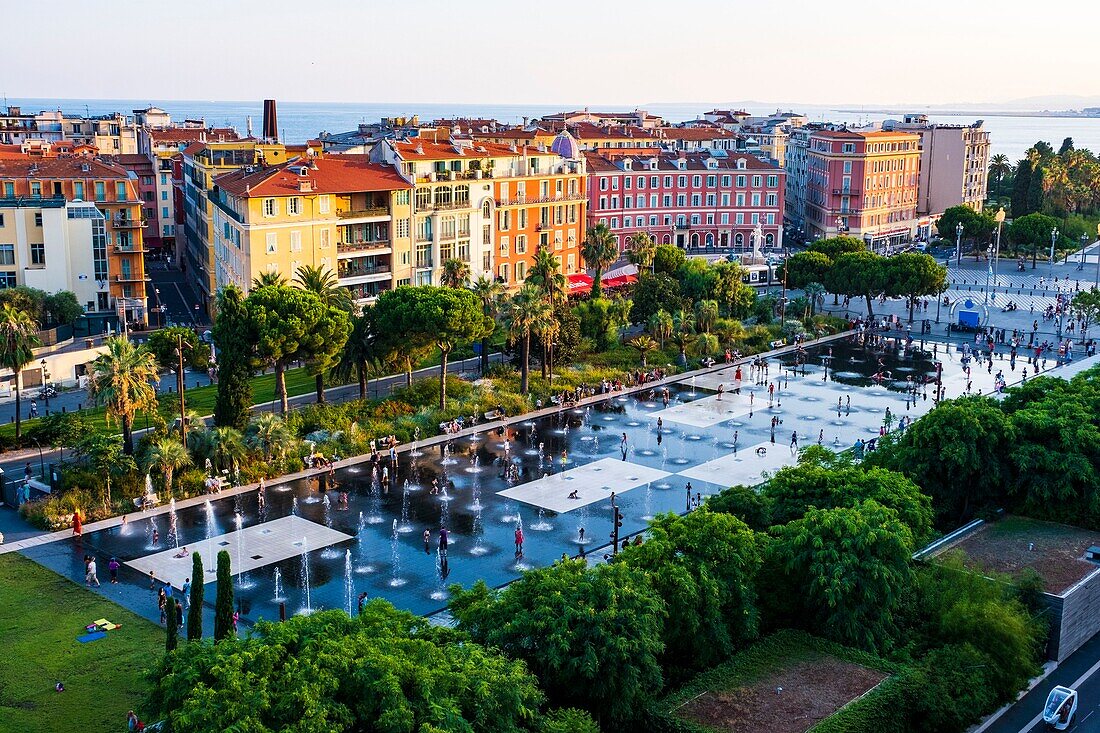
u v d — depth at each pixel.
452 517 86.94
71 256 149.50
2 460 96.50
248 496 90.44
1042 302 191.88
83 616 67.44
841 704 53.38
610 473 98.94
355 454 101.19
